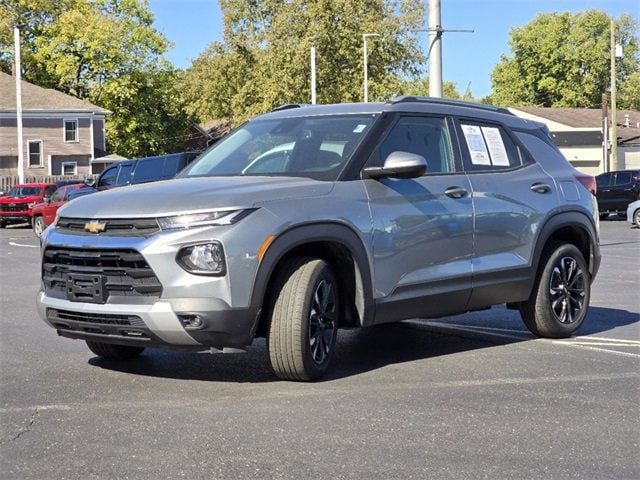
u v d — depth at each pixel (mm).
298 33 50250
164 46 67250
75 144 58188
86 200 6023
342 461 4273
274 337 5723
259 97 51031
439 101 7172
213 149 7129
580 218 7816
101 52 65000
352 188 6141
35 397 5531
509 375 6172
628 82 79500
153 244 5422
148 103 67625
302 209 5770
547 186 7578
